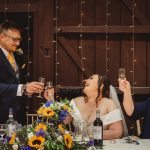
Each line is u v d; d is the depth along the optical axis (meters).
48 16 5.60
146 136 3.56
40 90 3.53
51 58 5.64
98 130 2.92
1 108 3.84
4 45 3.94
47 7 5.59
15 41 3.91
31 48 5.93
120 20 5.68
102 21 5.68
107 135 3.32
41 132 2.47
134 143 3.06
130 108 3.56
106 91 3.70
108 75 5.73
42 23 5.62
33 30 5.71
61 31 5.62
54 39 5.73
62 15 5.68
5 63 3.90
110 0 5.66
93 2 5.67
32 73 5.86
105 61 5.73
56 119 2.62
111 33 5.67
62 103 2.69
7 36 3.88
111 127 3.46
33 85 3.57
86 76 5.72
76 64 5.73
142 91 5.62
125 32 5.61
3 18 5.97
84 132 2.96
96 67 5.73
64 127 2.65
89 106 3.62
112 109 3.54
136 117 3.64
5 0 5.62
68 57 5.76
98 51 5.73
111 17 5.67
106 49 5.72
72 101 3.68
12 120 2.98
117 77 5.73
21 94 3.80
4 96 3.80
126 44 5.72
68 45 5.70
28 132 2.54
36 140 2.44
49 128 2.55
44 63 5.64
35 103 5.64
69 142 2.54
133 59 5.72
